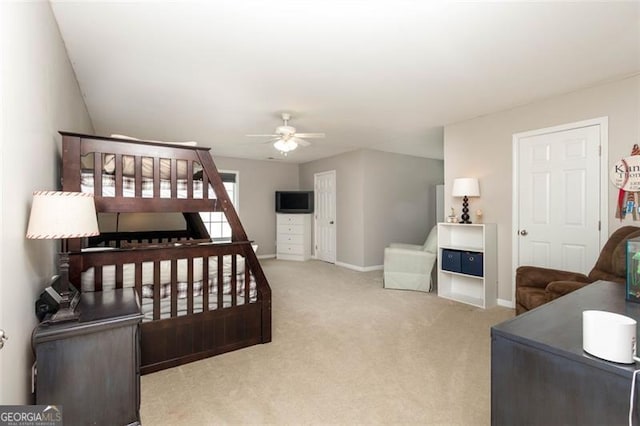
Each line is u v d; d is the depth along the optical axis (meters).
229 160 7.05
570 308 1.32
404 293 4.36
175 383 2.06
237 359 2.40
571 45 2.28
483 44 2.26
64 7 1.81
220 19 1.94
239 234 2.65
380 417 1.71
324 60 2.49
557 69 2.67
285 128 3.69
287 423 1.67
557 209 3.29
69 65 2.49
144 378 2.12
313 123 4.29
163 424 1.66
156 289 2.24
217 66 2.59
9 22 1.20
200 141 5.37
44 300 1.48
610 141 2.93
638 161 2.75
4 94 1.14
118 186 2.18
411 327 3.06
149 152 2.29
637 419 0.79
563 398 0.92
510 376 1.04
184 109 3.68
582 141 3.11
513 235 3.65
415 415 1.72
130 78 2.82
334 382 2.06
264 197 7.51
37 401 1.32
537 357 0.98
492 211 3.86
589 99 3.06
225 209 2.60
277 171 7.68
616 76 2.81
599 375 0.86
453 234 4.30
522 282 2.95
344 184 6.47
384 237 6.28
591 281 2.54
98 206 2.11
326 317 3.35
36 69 1.57
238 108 3.65
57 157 2.12
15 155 1.27
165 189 2.41
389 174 6.35
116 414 1.48
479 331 2.95
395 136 5.02
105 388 1.45
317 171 7.30
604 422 0.85
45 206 1.35
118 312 1.56
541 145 3.42
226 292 2.58
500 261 3.78
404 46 2.28
